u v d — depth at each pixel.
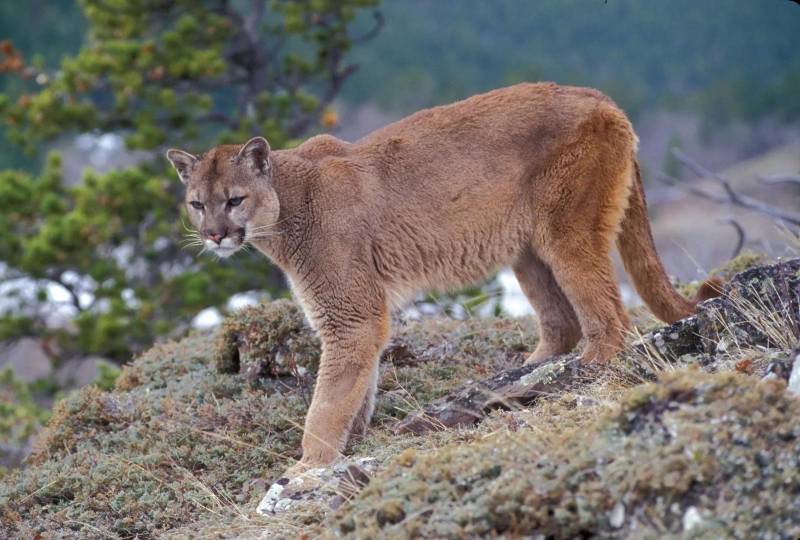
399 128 11.55
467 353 12.86
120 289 23.52
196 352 13.95
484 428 9.50
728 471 7.03
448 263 11.41
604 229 11.14
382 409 11.62
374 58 81.00
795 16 92.75
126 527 10.06
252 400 11.87
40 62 26.20
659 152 72.81
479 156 11.27
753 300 10.12
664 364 9.81
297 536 8.43
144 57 24.38
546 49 91.56
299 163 11.30
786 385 8.22
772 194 54.66
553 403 9.66
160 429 11.54
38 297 23.75
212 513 9.92
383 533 7.48
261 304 13.17
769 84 81.25
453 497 7.78
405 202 11.22
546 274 11.96
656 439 7.39
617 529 7.06
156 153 26.11
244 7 43.56
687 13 94.69
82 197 23.77
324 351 11.05
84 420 12.07
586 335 11.07
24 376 34.44
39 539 10.06
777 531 6.61
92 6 25.52
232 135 24.42
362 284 11.00
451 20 92.25
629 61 90.31
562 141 11.15
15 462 18.23
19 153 52.00
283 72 26.84
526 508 7.29
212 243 11.12
